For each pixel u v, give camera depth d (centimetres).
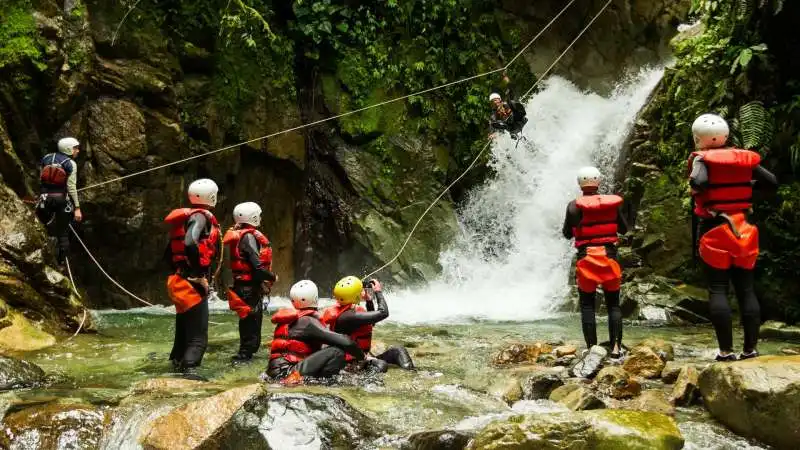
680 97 1126
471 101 1475
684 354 705
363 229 1309
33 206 908
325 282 1341
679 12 1672
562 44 1689
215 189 634
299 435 455
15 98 936
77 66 995
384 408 503
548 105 1527
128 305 1082
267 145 1244
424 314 1065
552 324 961
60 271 870
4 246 761
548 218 1353
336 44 1354
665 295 1019
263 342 773
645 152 1183
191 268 616
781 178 990
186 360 621
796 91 1006
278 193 1291
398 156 1384
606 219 672
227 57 1198
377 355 675
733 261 561
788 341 826
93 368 632
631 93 1598
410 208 1368
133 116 1052
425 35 1466
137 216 1059
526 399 549
